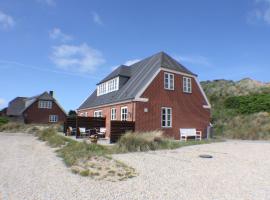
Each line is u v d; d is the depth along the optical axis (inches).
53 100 2319.1
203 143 803.4
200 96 1052.5
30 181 328.8
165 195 270.8
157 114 894.4
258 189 293.4
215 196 268.5
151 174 360.5
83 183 318.0
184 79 1005.8
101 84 1230.3
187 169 394.0
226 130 1258.0
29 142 908.6
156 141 645.9
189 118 995.3
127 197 263.6
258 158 501.4
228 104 1734.7
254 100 1583.4
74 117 1079.0
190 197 265.0
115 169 383.9
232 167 412.2
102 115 1080.8
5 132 1582.2
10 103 2674.7
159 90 911.7
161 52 1031.6
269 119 1250.0
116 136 751.7
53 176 356.8
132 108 855.1
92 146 594.9
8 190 288.4
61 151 607.5
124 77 1078.4
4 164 451.2
